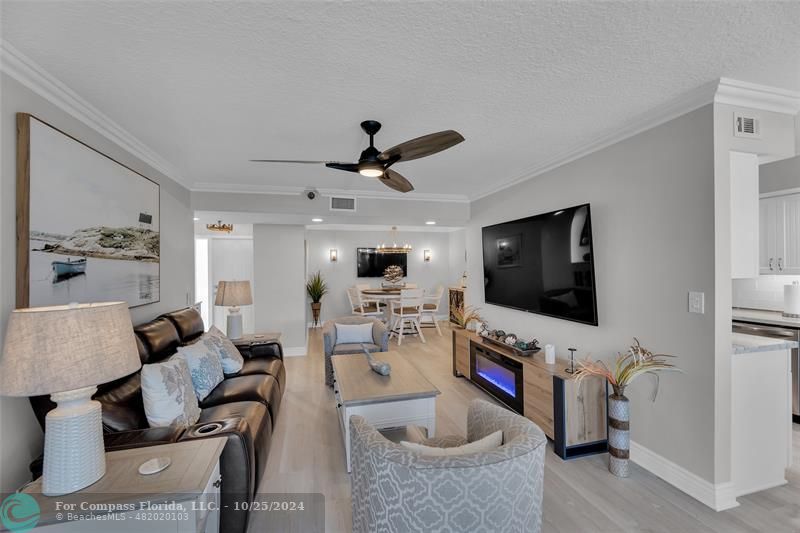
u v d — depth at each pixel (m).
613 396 2.33
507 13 1.30
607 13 1.31
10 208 1.53
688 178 2.07
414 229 8.38
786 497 2.03
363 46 1.50
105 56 1.55
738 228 2.03
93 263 2.08
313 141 2.64
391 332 6.93
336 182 3.90
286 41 1.46
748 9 1.29
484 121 2.33
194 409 2.08
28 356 1.09
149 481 1.25
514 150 2.92
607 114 2.24
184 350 2.52
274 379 3.01
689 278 2.06
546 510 1.94
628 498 2.04
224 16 1.29
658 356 2.25
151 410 1.85
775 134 2.08
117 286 2.33
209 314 6.86
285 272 5.38
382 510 1.22
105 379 1.20
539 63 1.65
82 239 1.98
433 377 4.33
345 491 2.13
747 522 1.83
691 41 1.50
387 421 2.33
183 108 2.08
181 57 1.57
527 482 1.21
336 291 8.23
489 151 2.95
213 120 2.26
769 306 3.64
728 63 1.69
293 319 5.41
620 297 2.52
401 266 8.55
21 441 1.54
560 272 2.99
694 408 2.04
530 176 3.50
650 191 2.30
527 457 1.21
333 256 8.20
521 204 3.67
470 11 1.28
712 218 1.95
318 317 7.84
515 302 3.64
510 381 3.20
